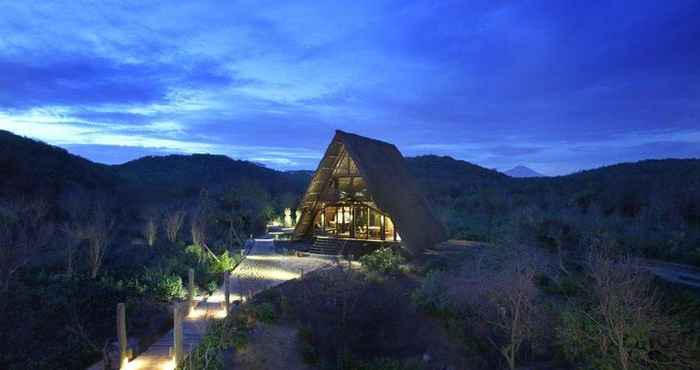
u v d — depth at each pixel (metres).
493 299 17.36
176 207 46.97
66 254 27.66
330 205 32.59
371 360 16.98
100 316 22.20
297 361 16.98
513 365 15.48
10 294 21.12
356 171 30.86
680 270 23.97
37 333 20.06
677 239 28.70
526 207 42.53
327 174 32.00
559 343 15.72
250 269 28.09
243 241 40.88
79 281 24.73
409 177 37.44
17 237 26.19
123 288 24.83
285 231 47.25
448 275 22.81
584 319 15.57
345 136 29.75
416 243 29.28
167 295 24.92
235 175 88.94
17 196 34.97
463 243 34.66
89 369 17.77
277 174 103.81
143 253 31.89
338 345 17.89
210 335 18.39
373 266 24.84
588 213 38.75
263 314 19.47
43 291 22.84
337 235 32.75
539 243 29.33
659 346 13.48
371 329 19.11
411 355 17.69
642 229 31.31
